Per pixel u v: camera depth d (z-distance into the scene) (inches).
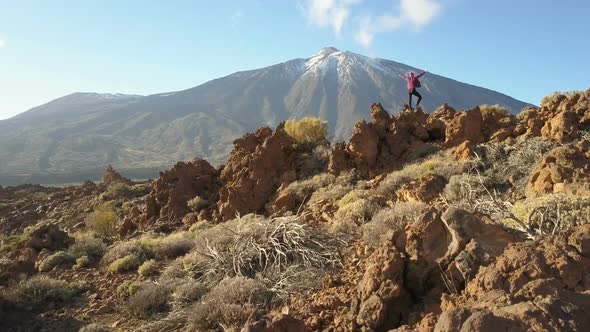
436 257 288.2
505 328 183.9
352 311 287.7
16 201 1491.1
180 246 595.5
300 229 469.7
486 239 285.6
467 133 756.6
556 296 210.5
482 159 656.4
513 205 438.0
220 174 967.0
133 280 505.0
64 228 1095.6
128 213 1081.4
